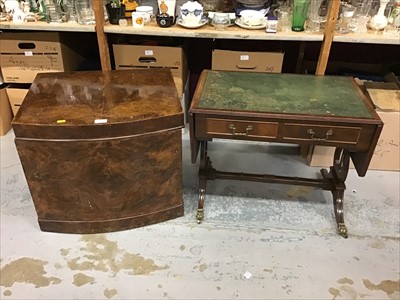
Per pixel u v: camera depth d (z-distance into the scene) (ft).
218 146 8.95
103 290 5.76
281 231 6.74
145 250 6.36
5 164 8.23
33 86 6.55
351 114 5.79
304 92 6.48
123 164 5.97
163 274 5.98
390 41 7.20
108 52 8.07
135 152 5.91
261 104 6.04
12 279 5.90
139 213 6.63
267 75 7.09
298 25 7.50
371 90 7.87
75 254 6.29
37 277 5.93
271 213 7.11
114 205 6.39
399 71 9.45
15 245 6.43
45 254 6.28
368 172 8.16
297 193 7.60
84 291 5.74
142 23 7.62
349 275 6.01
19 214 7.02
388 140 7.75
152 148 5.97
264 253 6.34
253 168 8.28
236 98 6.21
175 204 6.79
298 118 5.72
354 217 7.04
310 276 5.99
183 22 7.59
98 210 6.41
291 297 5.68
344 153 6.65
